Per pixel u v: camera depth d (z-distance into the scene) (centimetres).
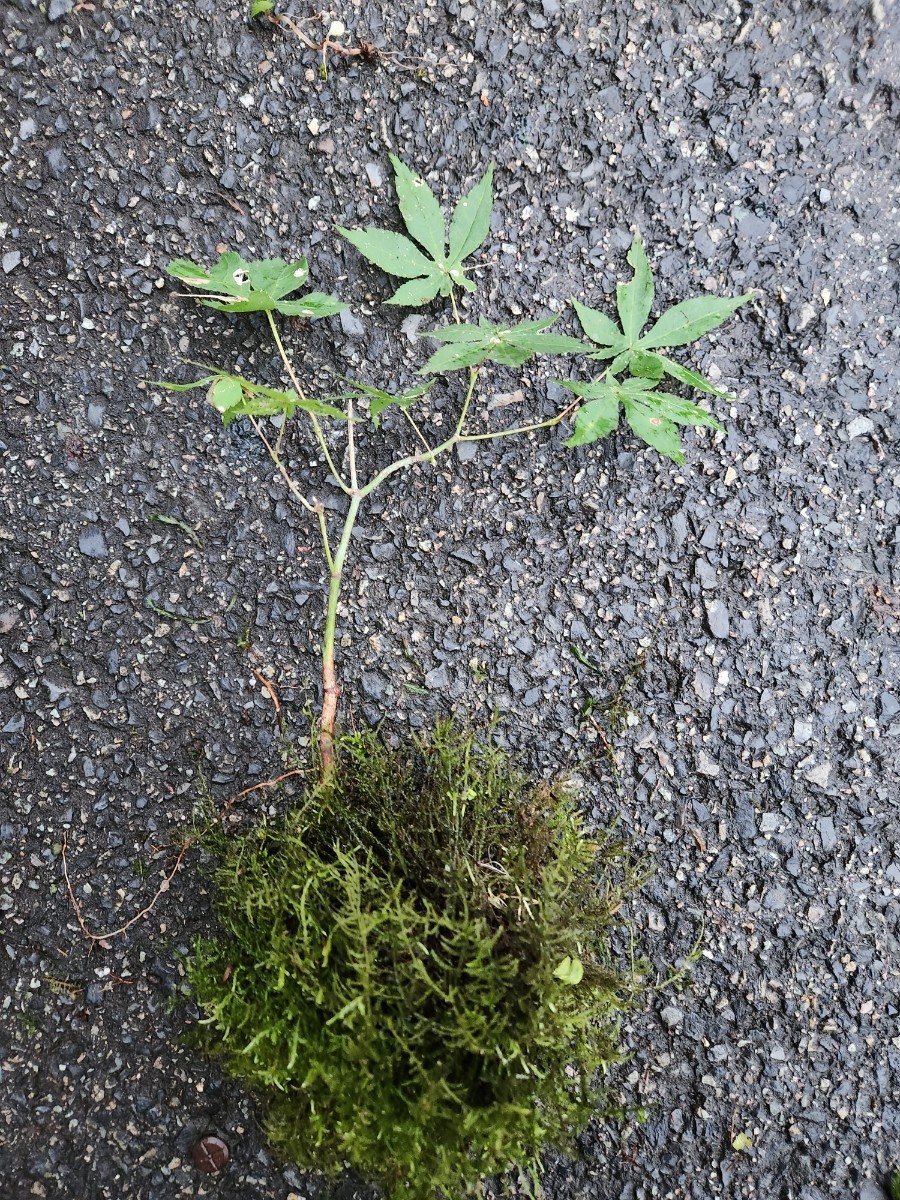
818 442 38
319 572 37
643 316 35
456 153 37
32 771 37
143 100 37
